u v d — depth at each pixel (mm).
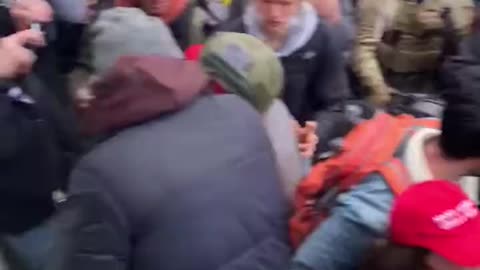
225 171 1791
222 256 1746
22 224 2158
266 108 2066
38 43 2248
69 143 2322
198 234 1732
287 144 2070
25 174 2133
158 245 1724
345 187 1832
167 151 1760
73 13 2771
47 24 2518
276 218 1854
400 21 2975
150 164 1740
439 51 2992
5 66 2127
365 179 1798
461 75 1758
